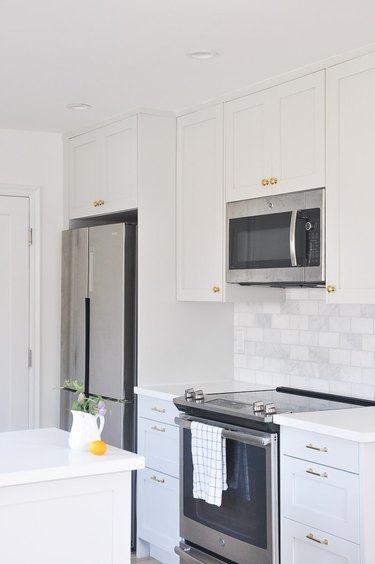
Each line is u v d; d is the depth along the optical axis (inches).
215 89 158.2
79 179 196.9
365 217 129.4
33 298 201.2
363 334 149.8
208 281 168.6
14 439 114.4
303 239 142.3
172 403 159.9
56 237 203.6
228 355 185.2
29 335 201.0
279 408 138.4
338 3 110.8
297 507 123.7
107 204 185.2
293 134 145.0
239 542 136.2
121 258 174.7
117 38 126.4
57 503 98.7
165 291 177.0
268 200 151.6
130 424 173.9
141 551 171.6
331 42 128.0
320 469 119.3
